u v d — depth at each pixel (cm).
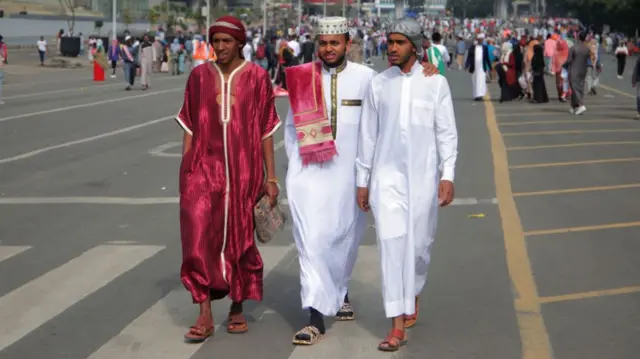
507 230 1017
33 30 7150
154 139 1862
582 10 9350
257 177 660
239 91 653
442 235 997
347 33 659
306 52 3522
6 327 691
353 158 657
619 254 906
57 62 4784
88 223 1075
